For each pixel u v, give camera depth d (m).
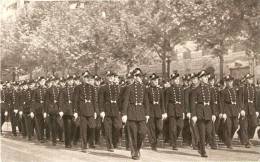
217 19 19.08
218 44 21.69
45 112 15.97
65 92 15.16
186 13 20.73
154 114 14.14
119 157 12.16
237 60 26.14
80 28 29.78
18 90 19.17
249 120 15.14
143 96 11.93
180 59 31.44
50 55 31.03
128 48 27.47
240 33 19.25
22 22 35.88
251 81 15.42
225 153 12.87
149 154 12.71
